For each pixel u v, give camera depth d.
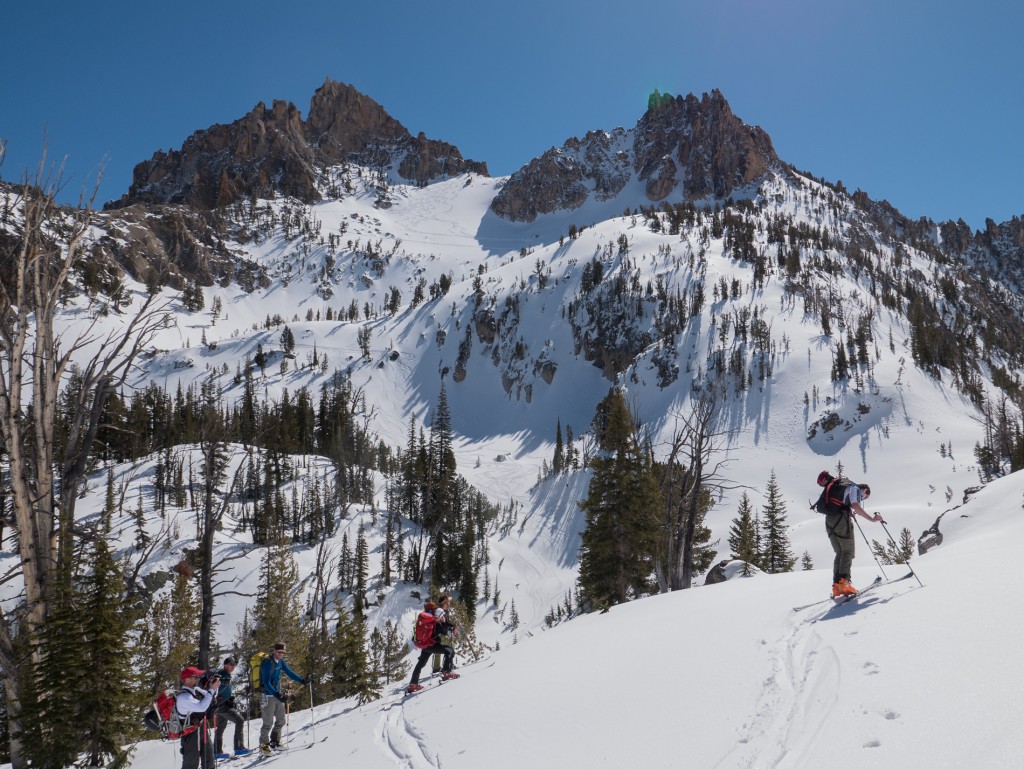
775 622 8.16
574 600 100.31
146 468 91.38
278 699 12.12
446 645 12.18
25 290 13.71
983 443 138.50
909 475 134.25
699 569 46.62
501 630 96.38
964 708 4.34
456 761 6.75
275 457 99.25
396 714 10.11
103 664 15.69
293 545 87.62
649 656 8.27
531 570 126.19
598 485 32.53
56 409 14.78
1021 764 3.43
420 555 93.25
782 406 175.25
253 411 138.00
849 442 155.50
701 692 6.44
